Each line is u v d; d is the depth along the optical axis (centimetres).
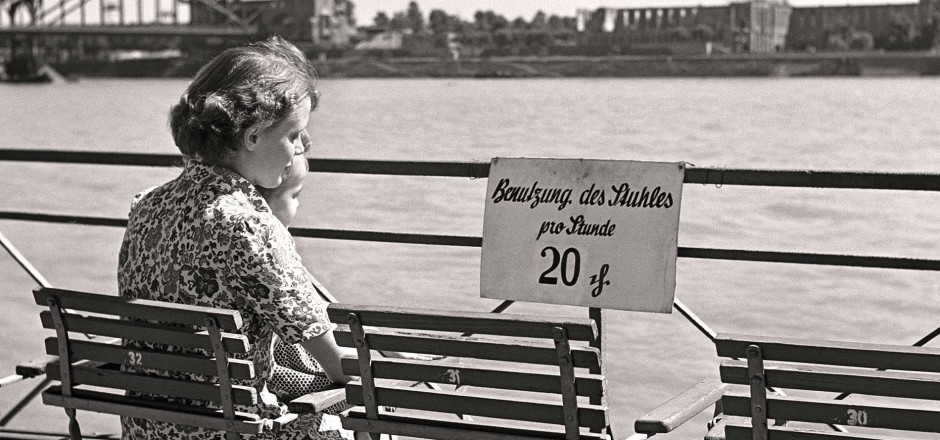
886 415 217
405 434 252
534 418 241
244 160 258
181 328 252
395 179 2467
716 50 16362
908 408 215
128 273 260
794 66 15975
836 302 1384
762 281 1462
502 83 15200
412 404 251
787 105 8069
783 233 2150
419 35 17300
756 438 228
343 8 16775
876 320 1321
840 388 219
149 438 266
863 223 2181
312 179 2488
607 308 302
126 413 262
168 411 256
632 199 301
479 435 246
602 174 305
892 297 1386
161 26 15275
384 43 17000
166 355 254
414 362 247
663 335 1056
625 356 995
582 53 17162
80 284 1661
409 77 17038
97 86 14825
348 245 1548
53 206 2791
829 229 2159
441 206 2172
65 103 9750
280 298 247
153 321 257
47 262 1780
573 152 4741
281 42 267
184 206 252
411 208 2142
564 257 307
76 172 3303
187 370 252
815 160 4394
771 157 4553
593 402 257
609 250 302
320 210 2177
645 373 951
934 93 9812
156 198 258
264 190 276
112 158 428
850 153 4619
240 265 245
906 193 2422
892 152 4653
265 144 259
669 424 244
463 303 1254
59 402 270
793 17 16325
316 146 4866
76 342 266
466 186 2388
